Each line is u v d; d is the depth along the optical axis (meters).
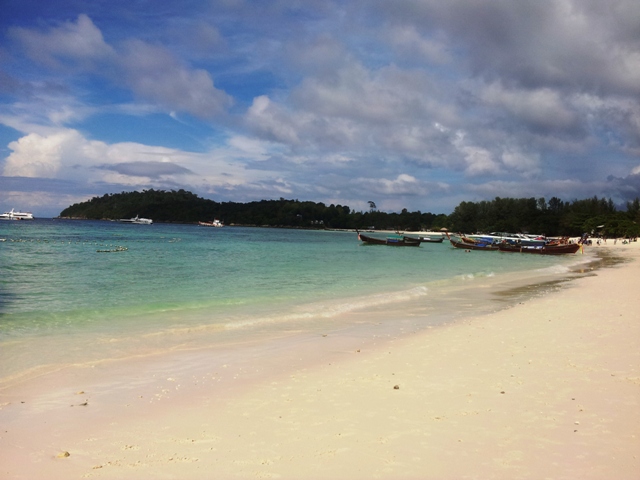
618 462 5.29
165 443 5.97
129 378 8.85
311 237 126.12
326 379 8.73
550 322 14.15
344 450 5.69
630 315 15.01
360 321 15.01
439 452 5.59
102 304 17.44
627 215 147.25
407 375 8.87
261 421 6.67
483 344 11.42
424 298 20.23
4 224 129.00
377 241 81.25
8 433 6.29
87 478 5.05
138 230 122.38
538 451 5.58
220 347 11.43
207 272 29.59
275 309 16.98
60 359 10.11
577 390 7.75
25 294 19.42
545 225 171.25
